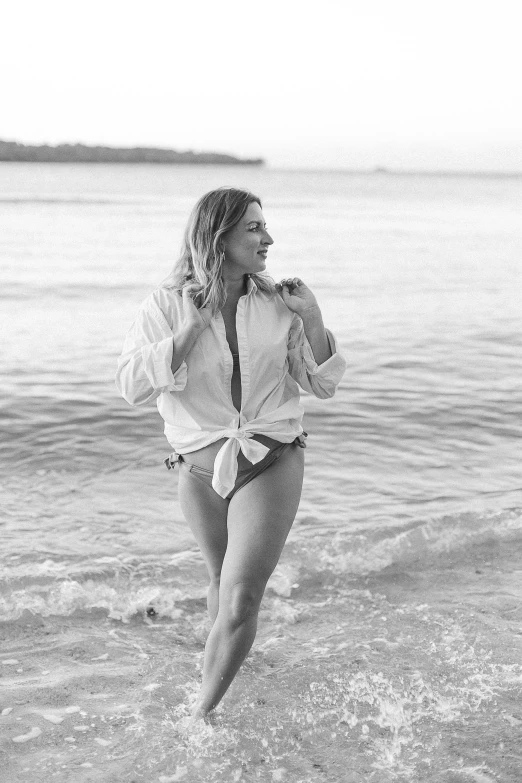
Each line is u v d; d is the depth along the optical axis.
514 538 4.60
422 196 98.44
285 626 3.66
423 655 3.36
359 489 5.46
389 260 23.17
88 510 5.03
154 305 2.99
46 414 6.96
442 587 4.05
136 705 2.98
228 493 2.92
